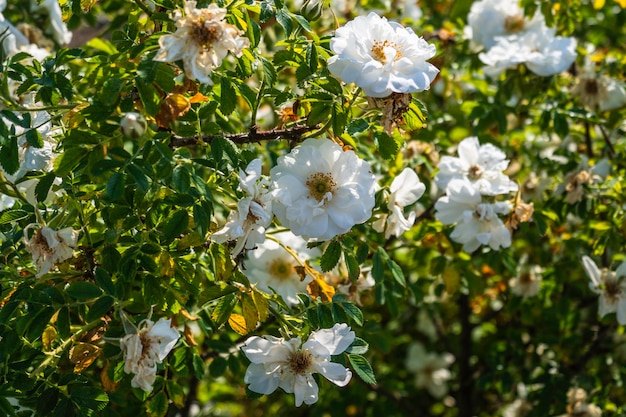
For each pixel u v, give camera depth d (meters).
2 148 1.10
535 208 1.41
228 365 1.32
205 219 1.08
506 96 1.49
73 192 1.12
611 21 1.66
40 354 1.12
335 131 1.12
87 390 1.10
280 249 1.28
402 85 1.09
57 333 1.12
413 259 1.43
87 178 1.12
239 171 1.09
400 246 1.42
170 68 1.07
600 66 1.54
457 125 1.63
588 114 1.47
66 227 1.10
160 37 1.06
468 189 1.29
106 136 1.09
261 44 1.44
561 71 1.45
